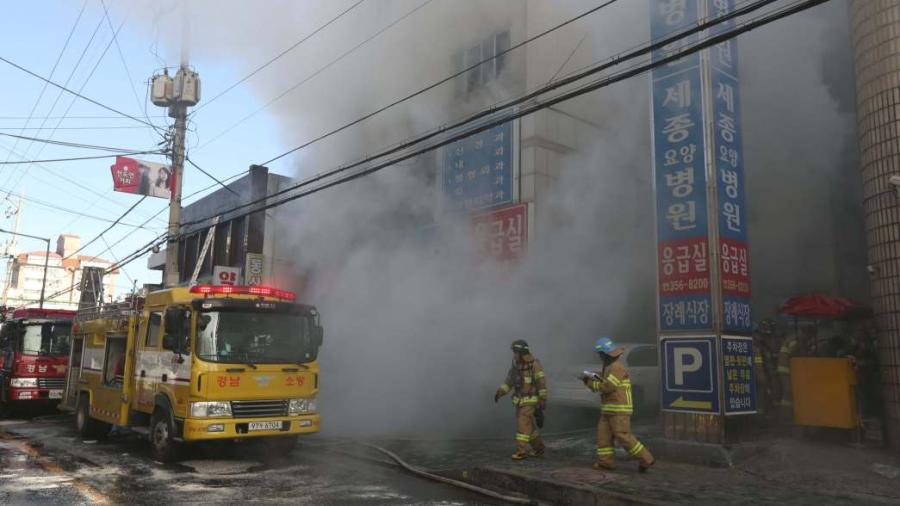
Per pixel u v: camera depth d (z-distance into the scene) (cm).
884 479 503
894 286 573
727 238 613
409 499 507
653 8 666
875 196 598
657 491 481
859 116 629
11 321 1202
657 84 655
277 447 711
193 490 530
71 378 967
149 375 715
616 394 561
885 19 595
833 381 602
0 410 1184
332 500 500
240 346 662
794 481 505
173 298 693
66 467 636
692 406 600
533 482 526
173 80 1266
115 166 1291
